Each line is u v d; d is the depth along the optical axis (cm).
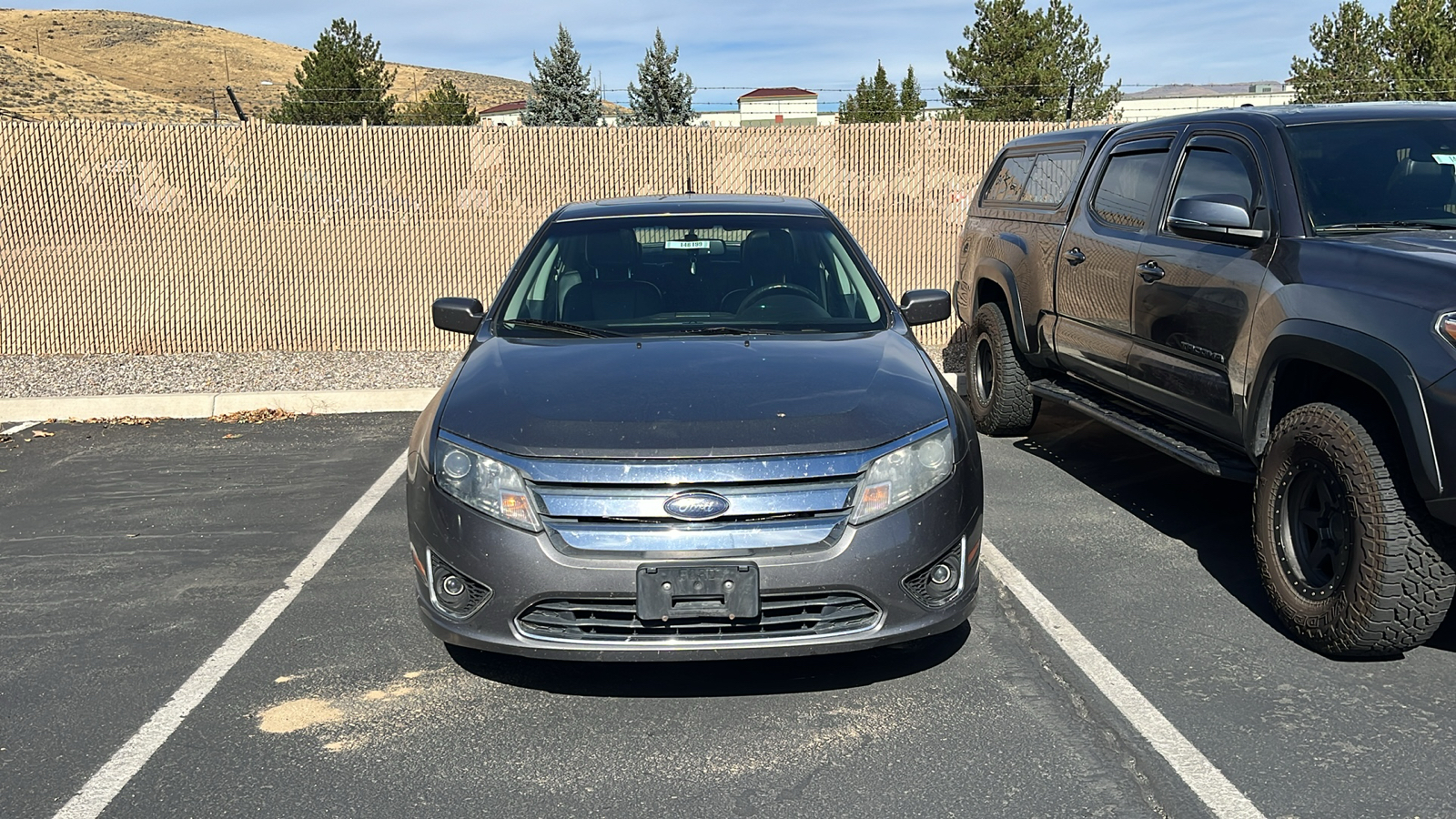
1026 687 353
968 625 404
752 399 344
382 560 491
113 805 294
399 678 370
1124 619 406
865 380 361
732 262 473
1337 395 382
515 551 317
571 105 4919
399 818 286
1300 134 439
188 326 1052
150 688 365
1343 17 2591
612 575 311
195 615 429
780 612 319
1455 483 310
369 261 1056
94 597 451
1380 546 336
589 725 334
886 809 286
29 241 1027
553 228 504
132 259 1038
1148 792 291
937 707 341
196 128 1028
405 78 18112
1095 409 559
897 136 1050
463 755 318
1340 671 358
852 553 316
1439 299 325
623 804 291
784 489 317
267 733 333
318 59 4038
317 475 637
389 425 765
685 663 376
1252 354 408
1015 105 3284
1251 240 418
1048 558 472
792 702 347
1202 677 357
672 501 313
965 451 347
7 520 561
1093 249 552
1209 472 432
